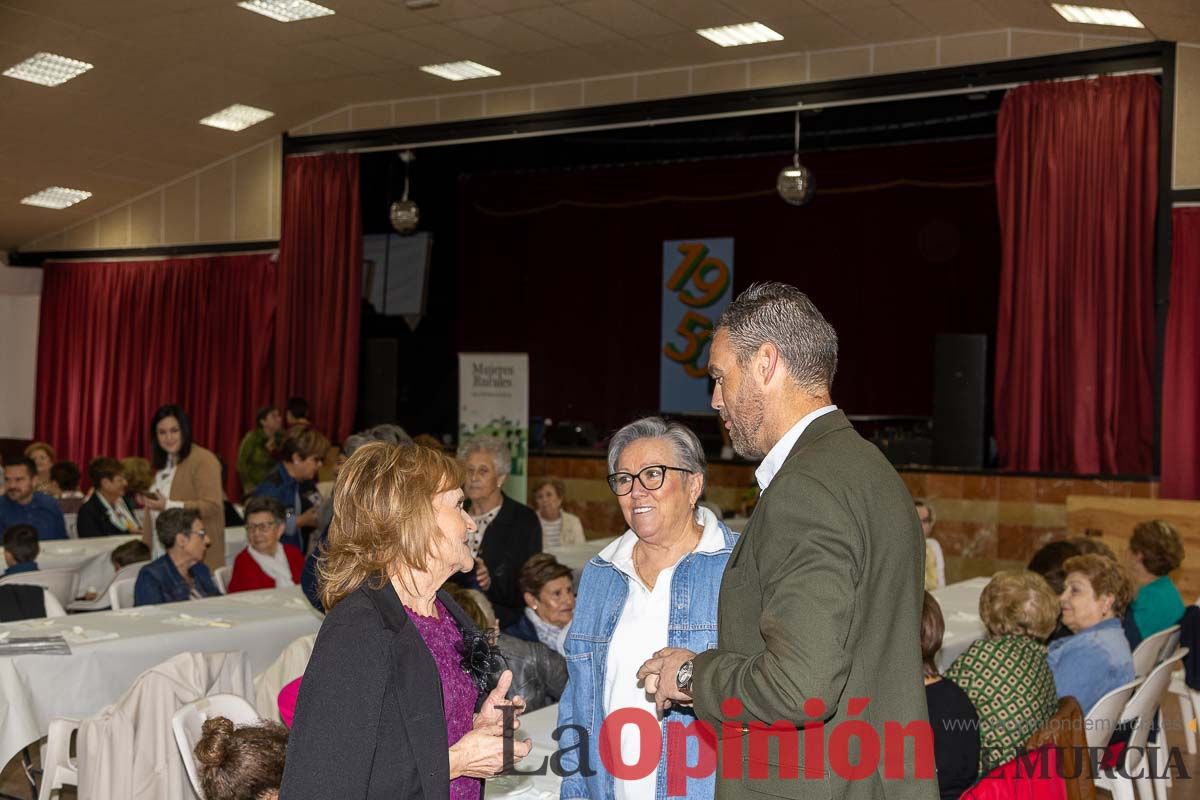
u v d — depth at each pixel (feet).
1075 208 25.68
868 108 28.68
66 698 13.07
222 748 7.27
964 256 38.09
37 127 33.58
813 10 25.68
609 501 33.32
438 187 40.34
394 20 27.45
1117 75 25.26
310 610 15.61
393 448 5.89
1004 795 8.45
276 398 36.70
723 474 32.76
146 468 25.39
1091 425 25.52
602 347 43.98
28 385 43.62
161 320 40.14
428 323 40.91
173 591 16.66
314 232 36.11
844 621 5.18
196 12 27.02
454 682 5.86
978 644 10.40
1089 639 12.41
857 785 5.50
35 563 18.74
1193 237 24.53
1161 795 13.84
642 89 30.99
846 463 5.57
